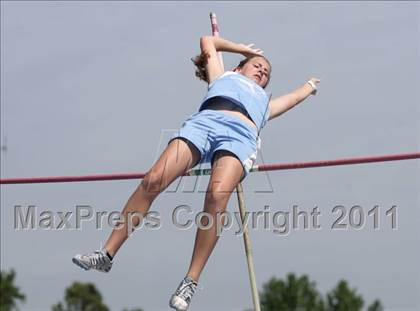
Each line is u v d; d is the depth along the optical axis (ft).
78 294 207.31
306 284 186.09
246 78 40.24
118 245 37.14
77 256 36.50
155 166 37.50
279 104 40.86
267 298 187.11
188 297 36.27
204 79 41.96
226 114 38.58
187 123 38.50
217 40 41.83
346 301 184.14
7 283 177.99
